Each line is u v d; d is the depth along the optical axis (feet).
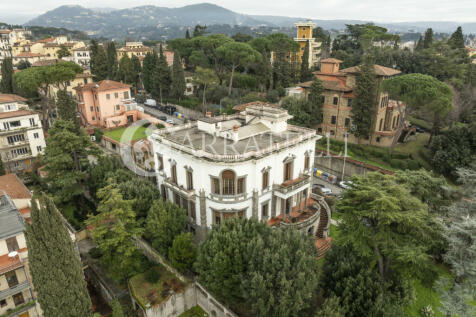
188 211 121.49
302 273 76.43
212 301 97.60
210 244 89.25
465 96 198.59
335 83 213.05
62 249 77.30
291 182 122.62
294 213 128.88
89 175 147.74
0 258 89.97
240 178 107.24
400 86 166.71
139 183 127.65
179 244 99.91
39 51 504.84
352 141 208.03
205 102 289.74
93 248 130.00
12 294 88.94
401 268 88.53
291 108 212.64
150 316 94.73
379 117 197.67
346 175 190.90
